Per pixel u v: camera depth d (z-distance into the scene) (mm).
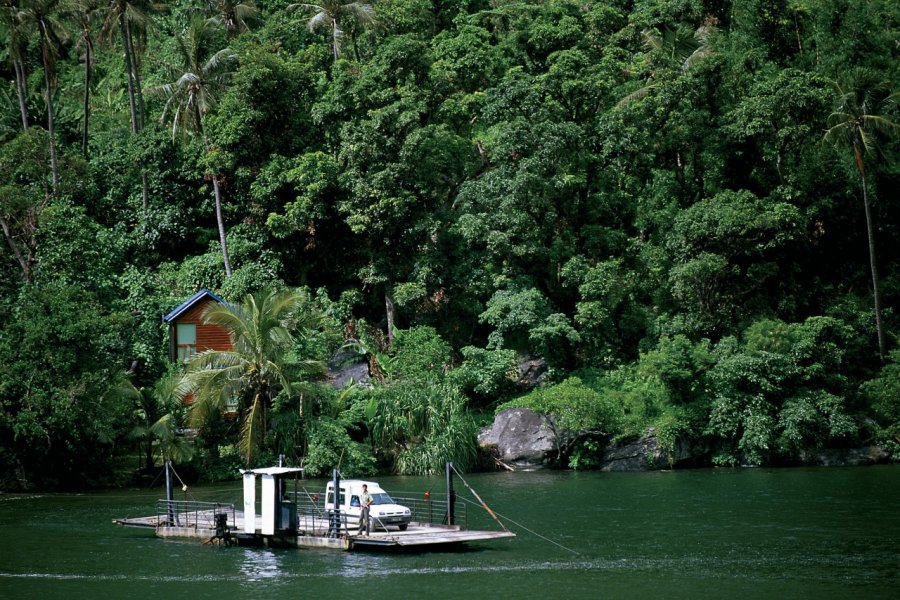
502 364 69188
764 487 53469
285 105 77625
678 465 64500
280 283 73750
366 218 73312
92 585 32719
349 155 74062
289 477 40344
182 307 67188
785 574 33000
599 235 74875
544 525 42938
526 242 71750
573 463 64375
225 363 60281
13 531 43281
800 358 66312
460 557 36438
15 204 70625
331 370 68750
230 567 35156
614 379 69125
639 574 33281
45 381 55438
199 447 61594
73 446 56562
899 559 35094
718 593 30562
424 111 76125
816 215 76688
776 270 72188
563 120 76125
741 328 71250
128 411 58719
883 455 64688
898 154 79125
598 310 70562
